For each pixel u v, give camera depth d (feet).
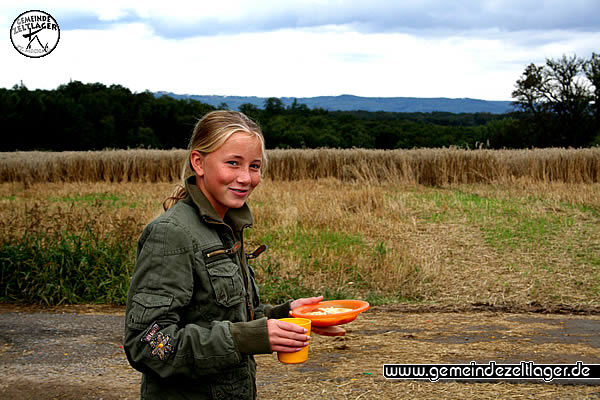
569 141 183.21
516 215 36.11
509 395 11.53
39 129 283.38
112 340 16.80
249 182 5.61
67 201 44.78
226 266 5.40
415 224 33.68
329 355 14.70
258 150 5.66
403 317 19.54
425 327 17.97
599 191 44.68
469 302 21.71
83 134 290.56
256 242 29.07
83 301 22.12
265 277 23.58
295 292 22.09
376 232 31.99
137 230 27.40
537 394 11.57
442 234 32.09
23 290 21.97
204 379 5.29
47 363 14.61
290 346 5.02
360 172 58.75
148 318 4.91
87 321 19.11
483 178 54.19
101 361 14.80
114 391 12.51
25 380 13.26
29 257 23.44
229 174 5.48
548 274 25.11
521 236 31.27
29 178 63.98
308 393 11.75
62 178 66.69
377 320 19.04
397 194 44.73
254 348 4.95
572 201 39.93
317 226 33.06
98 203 32.04
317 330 6.59
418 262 26.37
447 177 54.90
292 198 41.16
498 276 25.05
